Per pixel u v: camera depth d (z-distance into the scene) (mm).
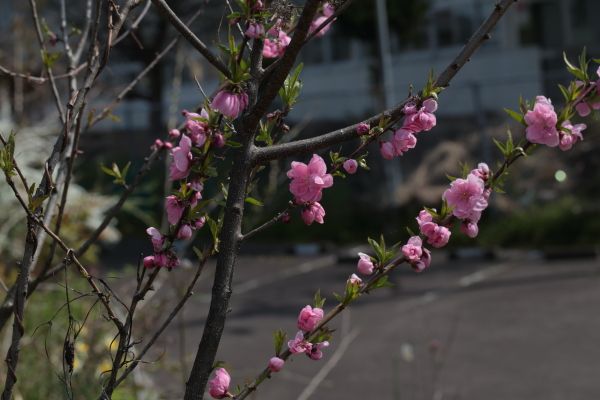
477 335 8344
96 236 2512
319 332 1871
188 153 1732
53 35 2797
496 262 12977
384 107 17297
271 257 14828
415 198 16844
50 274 2438
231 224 1783
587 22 22812
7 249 7703
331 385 6840
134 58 17688
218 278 1781
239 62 1681
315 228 16375
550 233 14469
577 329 8320
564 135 1790
